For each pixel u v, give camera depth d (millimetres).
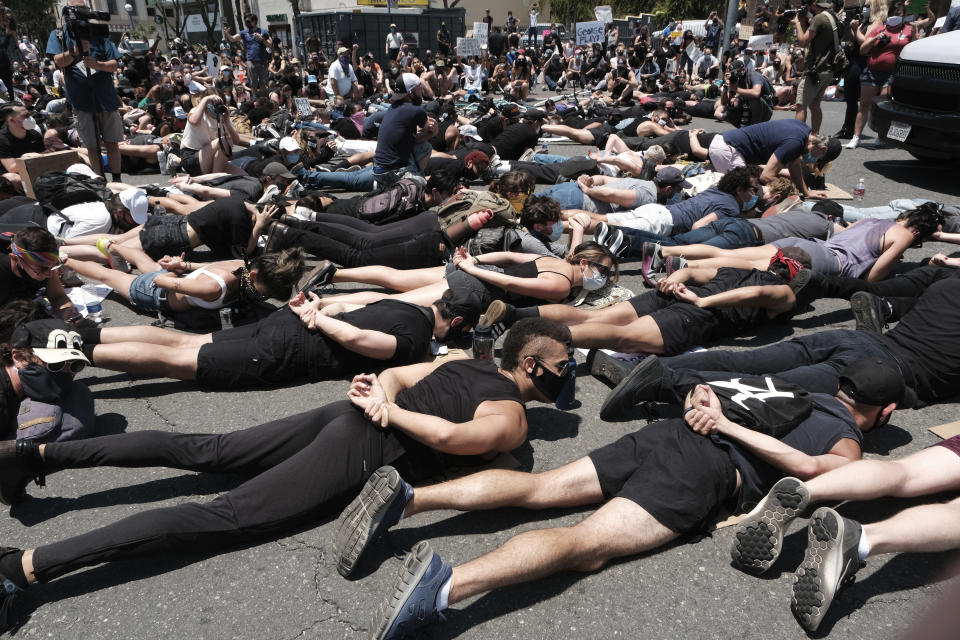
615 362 3631
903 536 2303
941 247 6008
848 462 2660
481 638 2254
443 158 8477
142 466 2789
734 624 2312
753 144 6953
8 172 7734
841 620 2320
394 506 2449
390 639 2160
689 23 29469
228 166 8523
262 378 3746
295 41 29250
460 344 4289
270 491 2559
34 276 4109
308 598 2428
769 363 3578
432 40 28688
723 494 2629
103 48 7723
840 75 10242
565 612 2359
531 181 5906
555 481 2734
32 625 2324
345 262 5145
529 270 4375
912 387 3436
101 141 8094
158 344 3711
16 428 2910
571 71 21328
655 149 7793
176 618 2348
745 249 4969
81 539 2373
